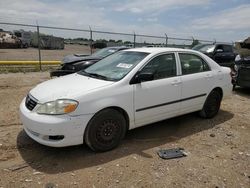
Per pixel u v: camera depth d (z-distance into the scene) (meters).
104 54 10.83
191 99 5.46
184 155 4.32
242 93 9.30
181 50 5.41
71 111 3.83
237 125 5.86
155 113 4.85
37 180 3.48
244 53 11.02
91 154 4.20
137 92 4.49
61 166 3.83
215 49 13.94
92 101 4.00
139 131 5.28
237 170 3.95
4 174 3.58
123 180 3.56
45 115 3.84
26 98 4.46
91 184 3.44
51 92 4.09
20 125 5.30
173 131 5.36
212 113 6.14
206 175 3.77
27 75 11.99
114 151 4.34
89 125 4.03
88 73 5.00
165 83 4.89
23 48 36.25
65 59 10.87
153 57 4.87
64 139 3.85
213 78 5.89
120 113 4.37
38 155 4.12
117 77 4.50
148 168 3.88
